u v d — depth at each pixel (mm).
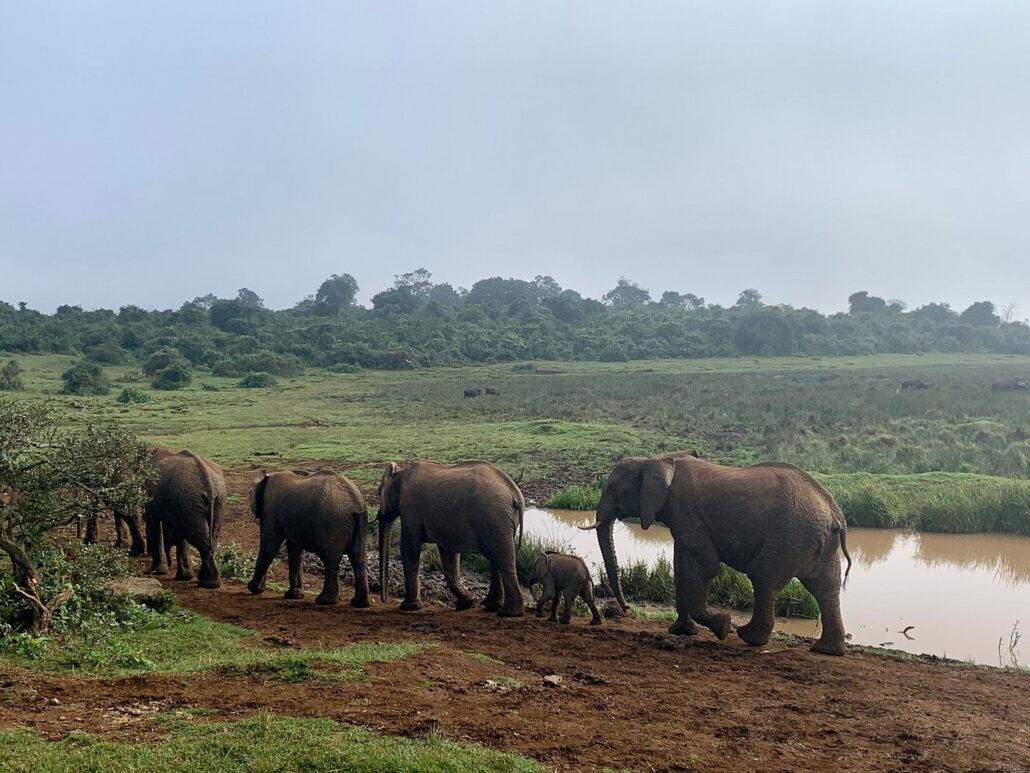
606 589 14602
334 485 12688
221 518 14305
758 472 11289
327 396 55250
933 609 13883
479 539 12297
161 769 5523
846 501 20469
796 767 6516
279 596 13148
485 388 60000
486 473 12570
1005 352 107188
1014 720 8062
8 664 7926
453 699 7562
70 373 51031
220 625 10602
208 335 81500
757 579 10945
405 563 12758
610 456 29438
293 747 5945
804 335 101438
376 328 98625
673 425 37906
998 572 16453
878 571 16500
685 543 11438
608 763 6285
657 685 8781
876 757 6812
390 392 58594
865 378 66938
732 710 7977
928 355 99375
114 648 8664
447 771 5727
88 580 10125
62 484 10000
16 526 10062
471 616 12172
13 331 74875
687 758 6492
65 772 5383
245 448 31812
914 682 9359
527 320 109562
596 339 98188
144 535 17625
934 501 20156
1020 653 11602
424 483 12680
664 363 87500
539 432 35281
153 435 35281
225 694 7289
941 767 6625
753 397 49969
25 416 9797
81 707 6762
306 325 98000
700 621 11289
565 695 8078
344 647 9625
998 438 30453
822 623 10781
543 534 19672
